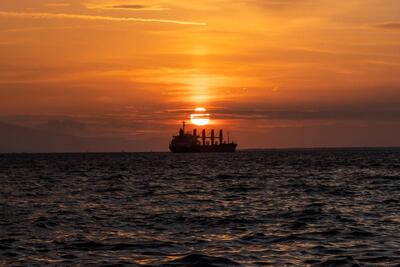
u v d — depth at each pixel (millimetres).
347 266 31141
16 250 35906
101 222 49000
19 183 106062
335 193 78000
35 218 51406
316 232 42500
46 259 33375
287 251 35312
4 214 54812
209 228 45156
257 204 63844
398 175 124000
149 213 55594
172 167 190375
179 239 39938
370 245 37031
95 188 91750
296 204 63344
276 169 164125
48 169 177500
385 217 50938
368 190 82750
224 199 70625
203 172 150375
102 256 34188
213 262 32188
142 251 35656
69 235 41750
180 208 60281
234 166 193750
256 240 39344
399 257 33156
